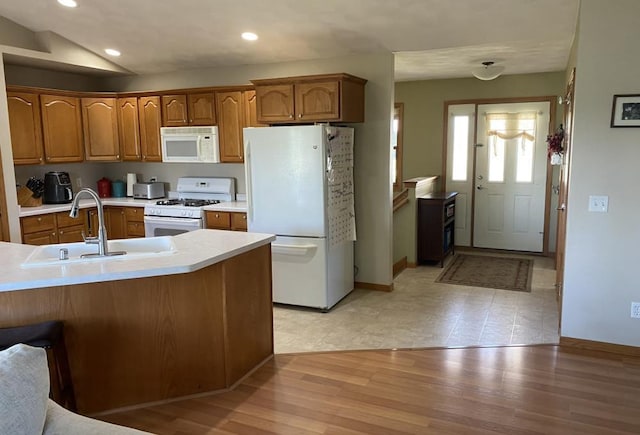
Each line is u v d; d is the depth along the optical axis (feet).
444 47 15.01
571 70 13.61
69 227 17.30
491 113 22.12
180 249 9.68
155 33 15.57
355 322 13.70
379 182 16.10
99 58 17.78
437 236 19.79
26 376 4.78
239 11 13.73
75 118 18.12
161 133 18.37
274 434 8.34
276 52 16.28
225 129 17.33
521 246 22.40
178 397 9.52
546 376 10.27
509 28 13.39
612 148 10.79
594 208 11.10
